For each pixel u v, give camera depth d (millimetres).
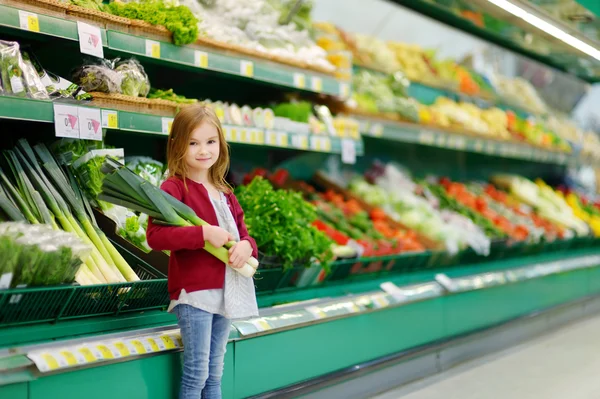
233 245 2156
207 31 3191
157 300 2459
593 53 5613
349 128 4004
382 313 3430
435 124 4855
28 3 2309
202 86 3834
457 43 6320
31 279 1994
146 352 2193
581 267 5652
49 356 1953
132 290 2320
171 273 2191
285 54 3564
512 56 6250
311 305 3072
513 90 6855
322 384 2963
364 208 4633
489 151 5496
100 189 2586
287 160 4477
